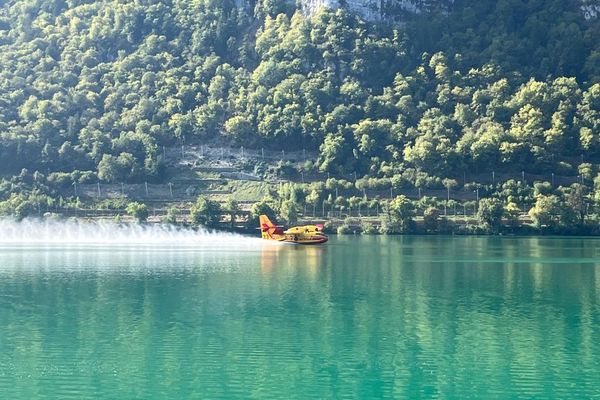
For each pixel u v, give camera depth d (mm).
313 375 108750
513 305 157375
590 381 106875
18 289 177500
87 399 99625
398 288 179625
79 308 152875
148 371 110188
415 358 116750
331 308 153000
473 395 101750
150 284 185375
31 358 116188
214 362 114375
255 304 157250
